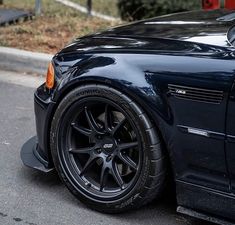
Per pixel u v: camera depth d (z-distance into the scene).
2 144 4.50
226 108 3.19
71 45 3.82
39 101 3.76
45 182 3.98
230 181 3.28
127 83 3.39
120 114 3.55
